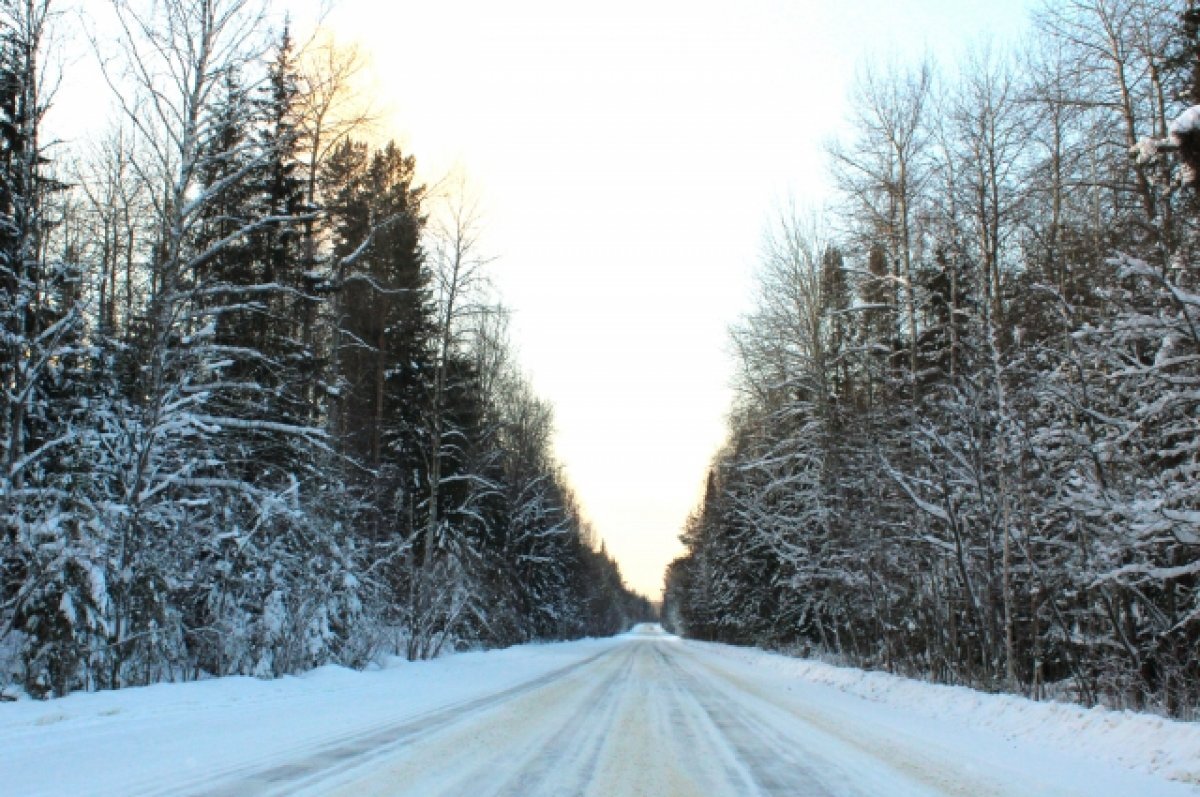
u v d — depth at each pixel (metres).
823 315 25.00
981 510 16.78
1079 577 12.58
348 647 20.05
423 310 28.86
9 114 13.03
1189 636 12.59
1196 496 10.91
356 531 22.72
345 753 7.69
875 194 22.66
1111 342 12.38
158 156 14.95
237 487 15.71
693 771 7.34
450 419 32.25
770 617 37.56
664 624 164.75
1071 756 8.80
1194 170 10.70
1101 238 14.95
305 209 19.23
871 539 19.39
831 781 6.98
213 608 15.95
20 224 13.11
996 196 17.23
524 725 10.33
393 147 27.23
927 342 21.81
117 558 13.00
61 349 12.82
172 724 9.16
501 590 38.09
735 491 35.75
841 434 22.86
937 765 7.97
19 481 12.58
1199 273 11.68
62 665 11.59
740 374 29.36
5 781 6.05
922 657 21.11
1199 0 12.15
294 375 18.98
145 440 13.60
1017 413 14.70
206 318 16.38
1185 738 8.00
